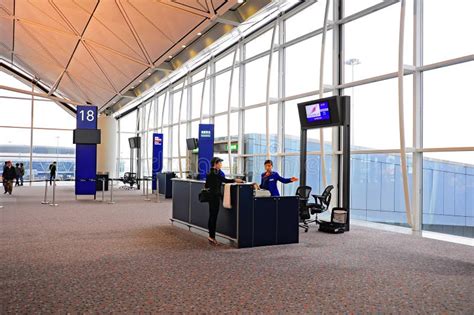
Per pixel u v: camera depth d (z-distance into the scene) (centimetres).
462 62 841
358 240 816
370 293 464
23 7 1588
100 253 669
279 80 1418
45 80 2817
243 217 739
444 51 890
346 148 948
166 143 2491
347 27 1157
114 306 412
